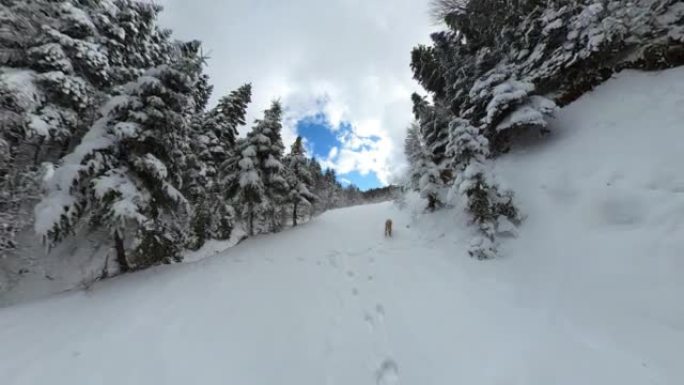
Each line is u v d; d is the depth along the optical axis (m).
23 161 10.45
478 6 12.68
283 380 3.93
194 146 15.83
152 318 5.61
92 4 12.46
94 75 11.68
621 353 3.62
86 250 11.09
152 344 4.68
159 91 8.38
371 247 11.45
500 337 4.41
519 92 8.83
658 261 4.57
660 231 4.86
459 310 5.45
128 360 4.27
